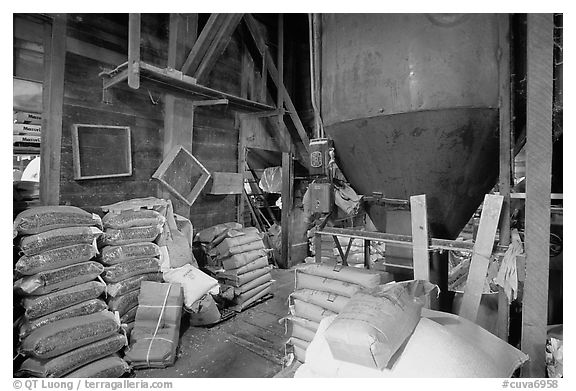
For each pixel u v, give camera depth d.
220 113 5.14
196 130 4.75
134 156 3.92
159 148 4.23
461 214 2.71
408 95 2.21
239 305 3.91
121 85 3.68
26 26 2.98
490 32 2.17
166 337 2.80
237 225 4.48
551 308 2.47
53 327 2.25
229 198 5.35
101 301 2.62
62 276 2.38
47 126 3.12
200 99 4.41
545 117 1.92
